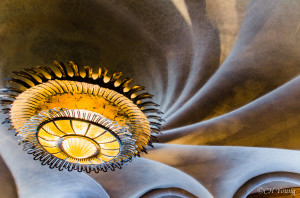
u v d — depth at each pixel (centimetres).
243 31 416
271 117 518
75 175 670
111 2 365
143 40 403
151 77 435
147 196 711
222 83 475
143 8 376
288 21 407
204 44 423
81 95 372
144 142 428
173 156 614
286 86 470
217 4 389
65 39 390
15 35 380
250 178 693
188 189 711
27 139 395
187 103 489
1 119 504
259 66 455
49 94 367
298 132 531
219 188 689
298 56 436
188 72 447
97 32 389
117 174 669
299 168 634
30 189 667
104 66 412
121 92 389
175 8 382
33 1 357
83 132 358
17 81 368
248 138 555
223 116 515
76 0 361
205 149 592
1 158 589
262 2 389
